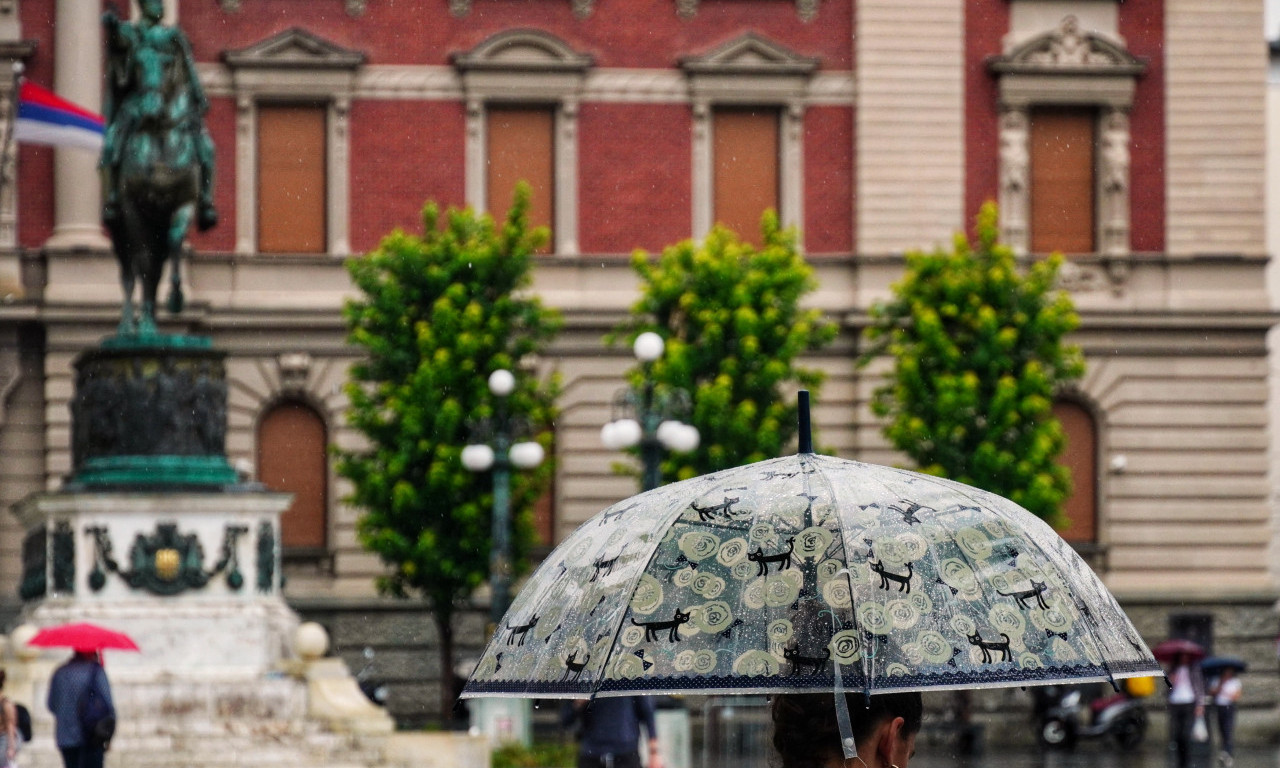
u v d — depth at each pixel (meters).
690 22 85.12
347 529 81.88
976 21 85.44
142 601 50.22
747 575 11.52
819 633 11.21
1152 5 85.94
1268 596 85.00
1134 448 85.38
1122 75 85.25
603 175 84.44
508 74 83.75
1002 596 11.58
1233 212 85.56
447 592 74.69
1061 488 76.88
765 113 85.38
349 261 76.12
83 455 52.12
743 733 70.88
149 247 51.38
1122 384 85.31
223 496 50.66
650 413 55.59
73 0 80.62
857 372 84.38
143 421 51.03
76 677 39.44
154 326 51.94
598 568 12.09
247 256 82.12
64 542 50.28
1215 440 85.38
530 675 11.91
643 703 32.81
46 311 79.44
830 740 11.00
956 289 77.06
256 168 82.81
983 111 85.25
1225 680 67.62
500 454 63.12
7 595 79.56
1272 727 84.56
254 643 50.25
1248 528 85.38
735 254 76.75
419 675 81.06
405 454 73.75
